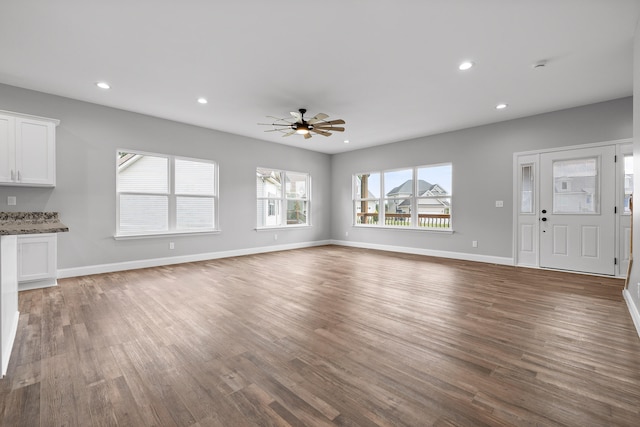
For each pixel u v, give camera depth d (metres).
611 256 4.39
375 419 1.46
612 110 4.35
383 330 2.51
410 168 6.75
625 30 2.65
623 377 1.81
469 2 2.29
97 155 4.55
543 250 4.99
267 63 3.27
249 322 2.69
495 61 3.22
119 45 2.91
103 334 2.44
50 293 3.58
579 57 3.13
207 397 1.63
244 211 6.46
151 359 2.04
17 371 1.89
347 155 8.03
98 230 4.59
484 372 1.87
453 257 6.05
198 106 4.60
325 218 8.34
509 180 5.32
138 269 4.94
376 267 5.14
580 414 1.49
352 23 2.56
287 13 2.43
